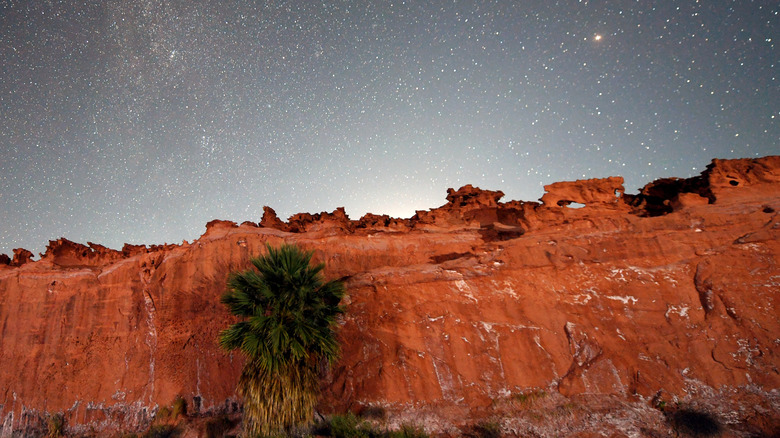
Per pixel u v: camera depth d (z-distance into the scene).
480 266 17.08
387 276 17.19
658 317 14.40
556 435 12.13
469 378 14.40
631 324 14.47
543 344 14.70
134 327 20.06
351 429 12.49
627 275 15.63
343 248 21.28
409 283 16.88
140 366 19.08
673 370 13.14
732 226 15.88
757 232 15.38
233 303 13.49
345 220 22.80
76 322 20.55
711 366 12.91
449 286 16.62
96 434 17.64
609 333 14.44
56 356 19.88
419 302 16.30
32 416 18.70
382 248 21.30
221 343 13.02
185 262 20.95
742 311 13.70
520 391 13.83
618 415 12.38
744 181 17.67
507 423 12.85
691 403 12.22
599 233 17.14
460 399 13.98
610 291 15.39
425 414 13.63
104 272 21.61
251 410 12.54
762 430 10.91
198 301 19.88
